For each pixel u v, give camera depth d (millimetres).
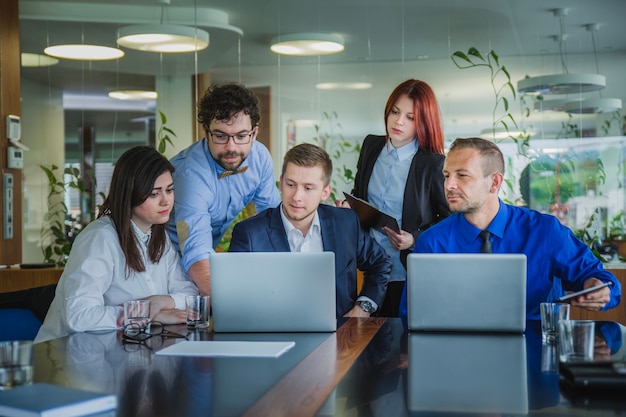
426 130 3654
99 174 6262
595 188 5738
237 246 2998
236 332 2400
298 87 5965
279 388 1585
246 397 1502
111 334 2398
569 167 5766
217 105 3186
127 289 2717
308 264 2371
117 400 1479
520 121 5785
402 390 1572
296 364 1849
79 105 6258
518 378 1693
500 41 5805
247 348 2064
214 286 2395
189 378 1683
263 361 1884
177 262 2943
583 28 5781
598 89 5742
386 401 1479
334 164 5910
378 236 3709
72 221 6305
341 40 5934
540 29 5801
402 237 3439
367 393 1546
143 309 2344
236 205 3617
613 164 5742
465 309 2348
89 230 2686
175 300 2711
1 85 5750
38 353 2023
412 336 2293
